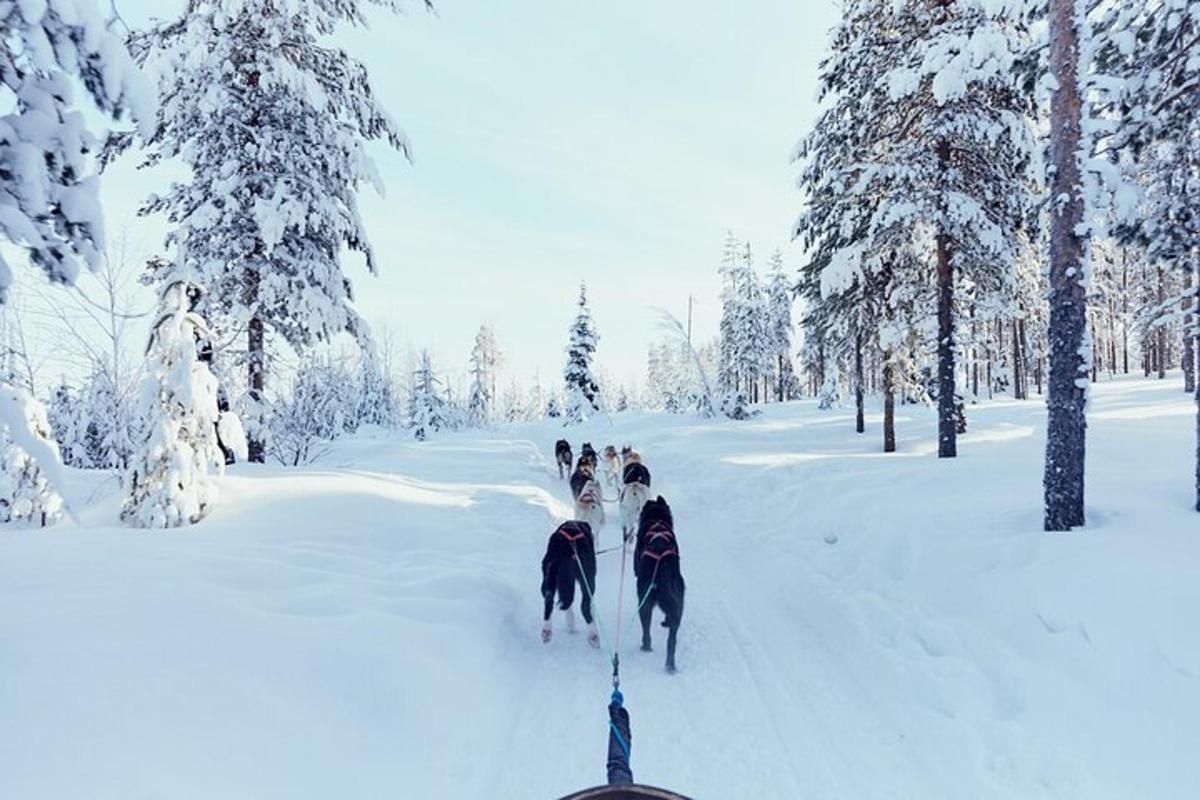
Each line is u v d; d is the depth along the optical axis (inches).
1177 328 1231.5
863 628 304.5
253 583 273.3
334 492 440.8
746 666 281.7
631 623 335.9
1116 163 365.4
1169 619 217.3
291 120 573.6
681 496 724.0
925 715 230.5
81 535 327.6
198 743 168.1
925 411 1450.5
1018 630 251.3
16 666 178.1
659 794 99.7
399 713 212.7
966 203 562.6
